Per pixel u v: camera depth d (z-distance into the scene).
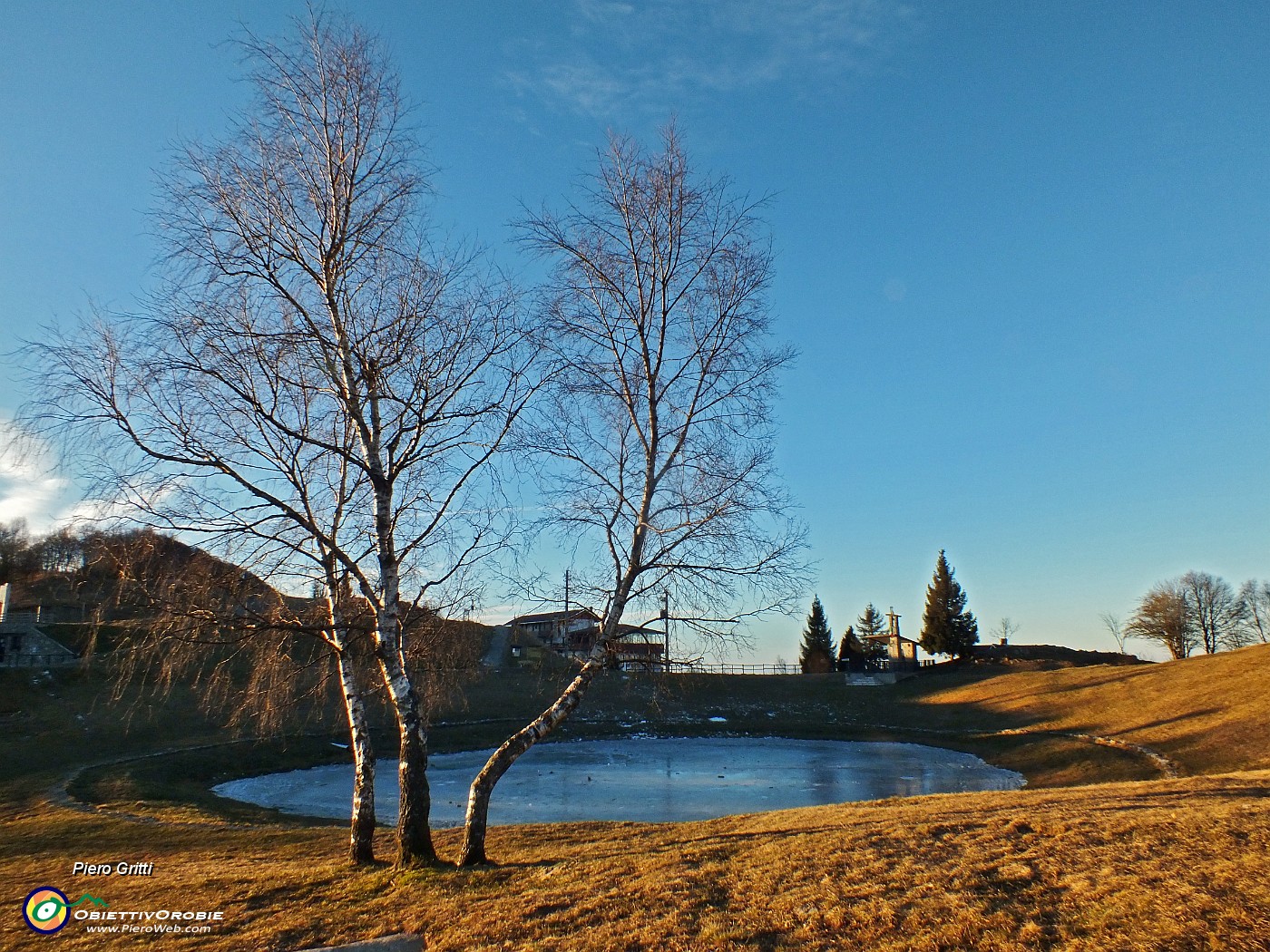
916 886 9.05
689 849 12.03
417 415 12.79
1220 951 6.75
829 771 37.44
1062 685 56.50
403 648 13.48
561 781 34.38
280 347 11.97
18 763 33.62
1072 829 10.48
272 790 33.66
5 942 10.97
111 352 11.15
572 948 8.55
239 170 12.23
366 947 9.41
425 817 12.50
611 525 13.42
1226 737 35.31
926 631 87.19
